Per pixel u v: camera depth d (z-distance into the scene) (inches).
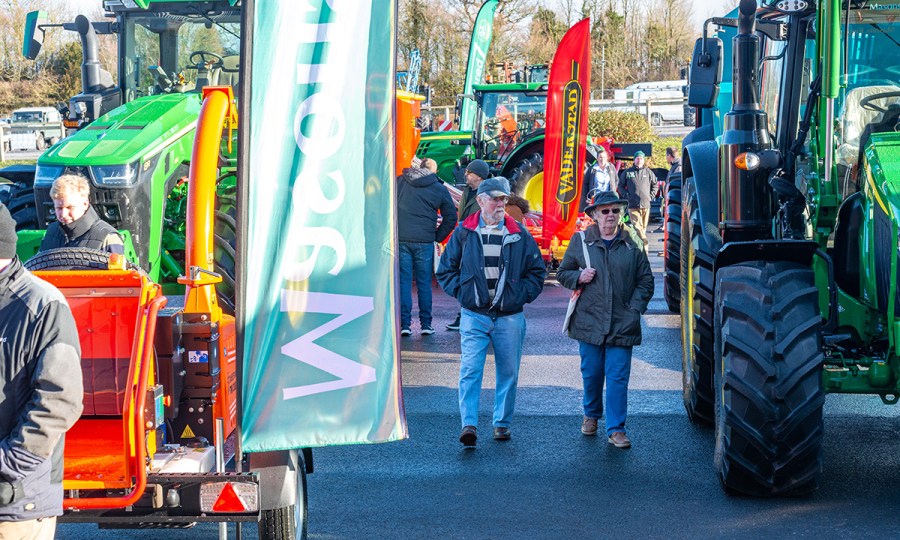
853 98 227.9
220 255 281.0
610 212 257.4
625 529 200.4
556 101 517.7
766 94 262.1
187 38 375.2
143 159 309.3
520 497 221.3
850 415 283.4
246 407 161.3
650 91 1646.2
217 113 188.4
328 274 162.9
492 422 279.4
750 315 206.8
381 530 202.4
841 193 229.1
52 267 171.2
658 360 359.9
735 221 227.0
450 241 263.1
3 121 1541.6
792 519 202.7
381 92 163.5
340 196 163.0
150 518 151.4
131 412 148.5
